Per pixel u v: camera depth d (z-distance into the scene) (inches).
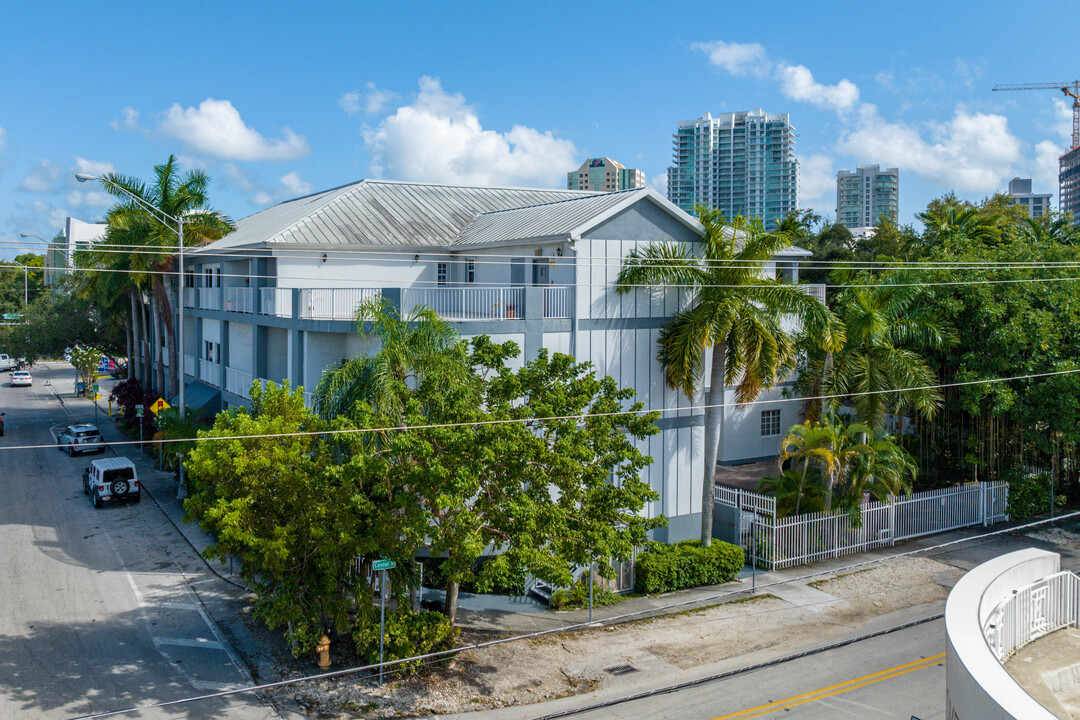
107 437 1695.4
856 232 3270.2
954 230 1605.6
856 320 972.6
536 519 607.5
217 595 805.9
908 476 1125.1
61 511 1118.4
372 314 725.3
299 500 616.7
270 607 670.5
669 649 689.6
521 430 613.9
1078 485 1262.3
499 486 626.8
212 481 641.0
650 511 930.1
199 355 1411.2
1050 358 1026.7
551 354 866.8
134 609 765.9
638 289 915.4
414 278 1158.3
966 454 1140.5
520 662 658.8
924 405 974.4
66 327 2185.0
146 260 1305.4
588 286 885.8
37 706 571.2
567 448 625.0
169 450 1175.0
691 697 599.8
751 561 927.0
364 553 614.9
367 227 1150.3
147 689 603.8
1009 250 1119.6
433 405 634.8
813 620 757.9
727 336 863.1
